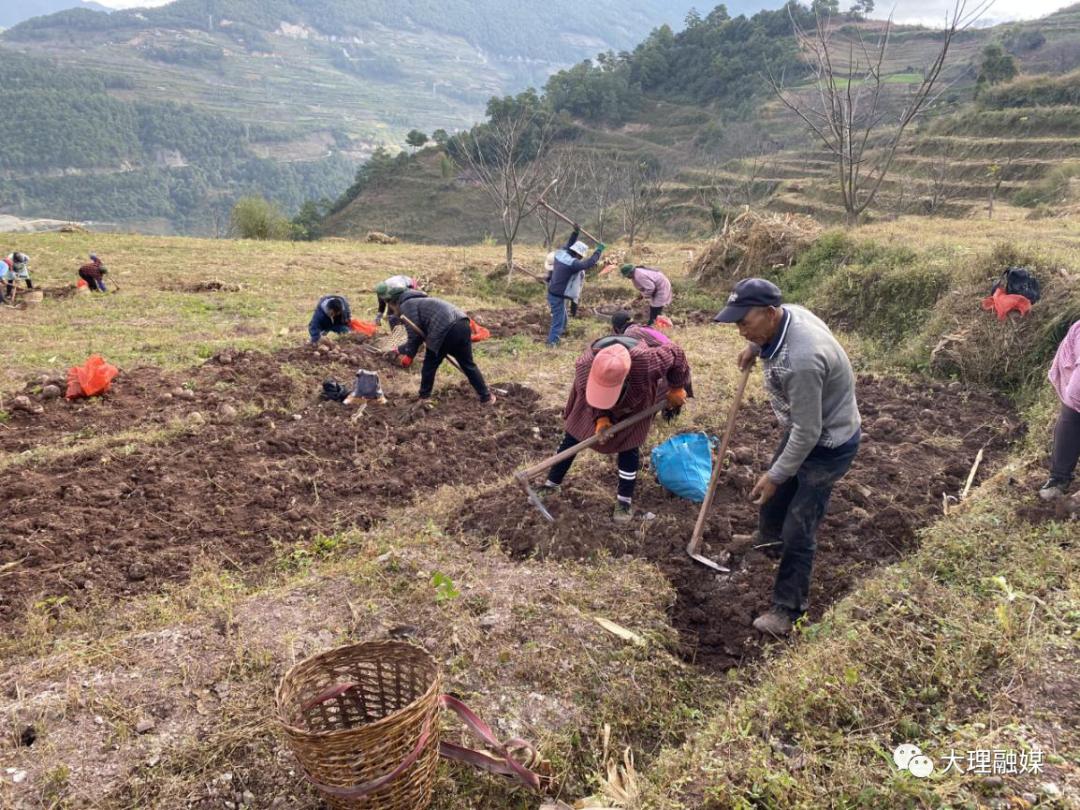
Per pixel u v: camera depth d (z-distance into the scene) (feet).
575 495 17.26
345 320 30.71
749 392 24.04
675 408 15.90
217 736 10.23
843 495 17.19
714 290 43.37
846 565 14.85
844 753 9.12
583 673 11.72
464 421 22.93
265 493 18.25
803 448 11.48
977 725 9.21
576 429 15.98
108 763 9.82
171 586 14.52
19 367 29.01
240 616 12.84
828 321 32.83
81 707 10.69
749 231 43.34
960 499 16.85
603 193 125.70
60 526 16.40
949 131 159.74
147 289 49.93
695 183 199.31
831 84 53.88
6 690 11.19
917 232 42.39
